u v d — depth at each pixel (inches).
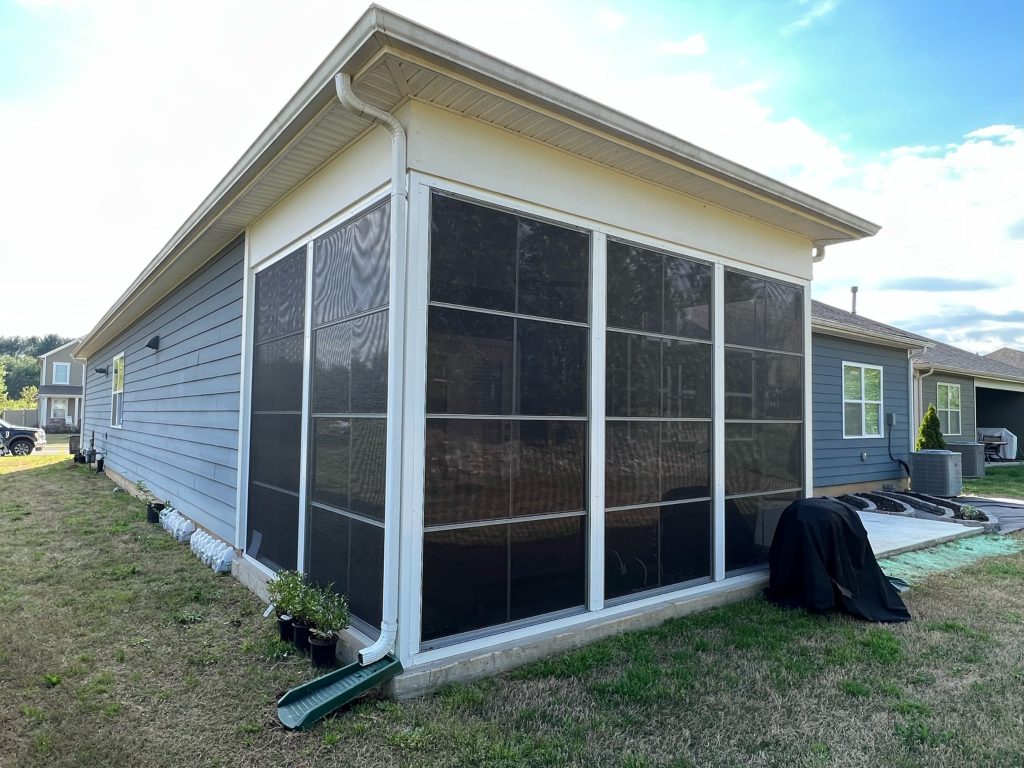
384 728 107.4
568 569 148.6
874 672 134.5
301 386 174.1
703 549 180.4
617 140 145.6
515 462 139.7
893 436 440.1
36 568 211.8
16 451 775.7
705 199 183.8
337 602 140.5
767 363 204.2
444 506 128.2
